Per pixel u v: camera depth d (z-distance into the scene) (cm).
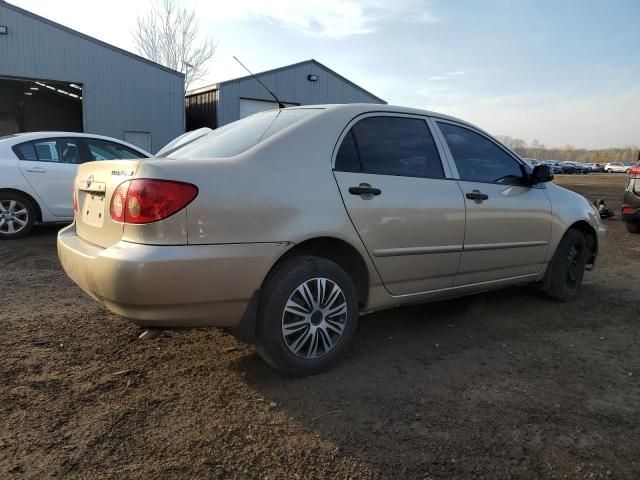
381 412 270
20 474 212
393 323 409
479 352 355
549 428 258
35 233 768
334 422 260
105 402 272
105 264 254
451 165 378
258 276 277
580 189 2545
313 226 293
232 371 314
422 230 346
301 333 299
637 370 331
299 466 224
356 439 245
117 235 268
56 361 320
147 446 234
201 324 273
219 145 331
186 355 336
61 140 740
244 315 280
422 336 382
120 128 2128
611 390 301
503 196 404
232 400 279
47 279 511
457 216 366
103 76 2070
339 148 320
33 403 268
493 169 412
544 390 299
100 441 237
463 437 248
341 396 286
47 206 723
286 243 283
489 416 268
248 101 2509
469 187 381
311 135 311
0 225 704
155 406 270
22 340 351
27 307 423
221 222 265
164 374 307
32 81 1980
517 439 248
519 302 475
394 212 329
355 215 312
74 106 3419
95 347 344
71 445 233
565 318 433
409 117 368
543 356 350
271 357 292
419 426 257
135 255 250
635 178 947
